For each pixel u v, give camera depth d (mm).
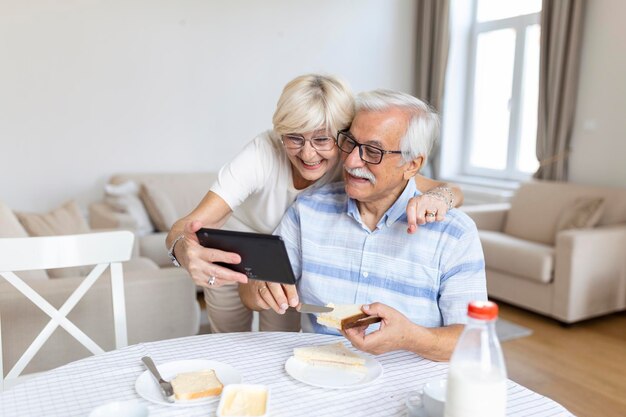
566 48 4207
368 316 1136
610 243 3340
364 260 1415
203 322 3057
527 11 4859
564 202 3805
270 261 1137
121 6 4211
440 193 1369
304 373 1154
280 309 1272
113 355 1240
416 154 1321
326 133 1428
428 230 1365
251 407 968
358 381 1117
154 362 1201
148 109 4426
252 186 1649
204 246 1215
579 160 4285
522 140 5008
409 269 1374
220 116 4723
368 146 1298
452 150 5562
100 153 4297
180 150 4602
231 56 4684
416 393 1021
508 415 1010
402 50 5504
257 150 1640
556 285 3314
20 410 1002
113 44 4227
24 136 4031
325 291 1464
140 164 4461
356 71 5289
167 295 2186
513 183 4984
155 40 4371
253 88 4820
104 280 2104
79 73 4141
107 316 2088
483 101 5355
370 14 5270
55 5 3992
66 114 4141
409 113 1303
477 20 5324
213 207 1589
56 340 2004
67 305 1503
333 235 1472
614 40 3979
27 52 3955
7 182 4023
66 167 4195
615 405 2414
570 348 3021
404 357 1241
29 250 1480
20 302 1933
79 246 1523
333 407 1025
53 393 1065
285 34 4883
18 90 3969
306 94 1395
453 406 818
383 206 1416
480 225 4082
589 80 4172
